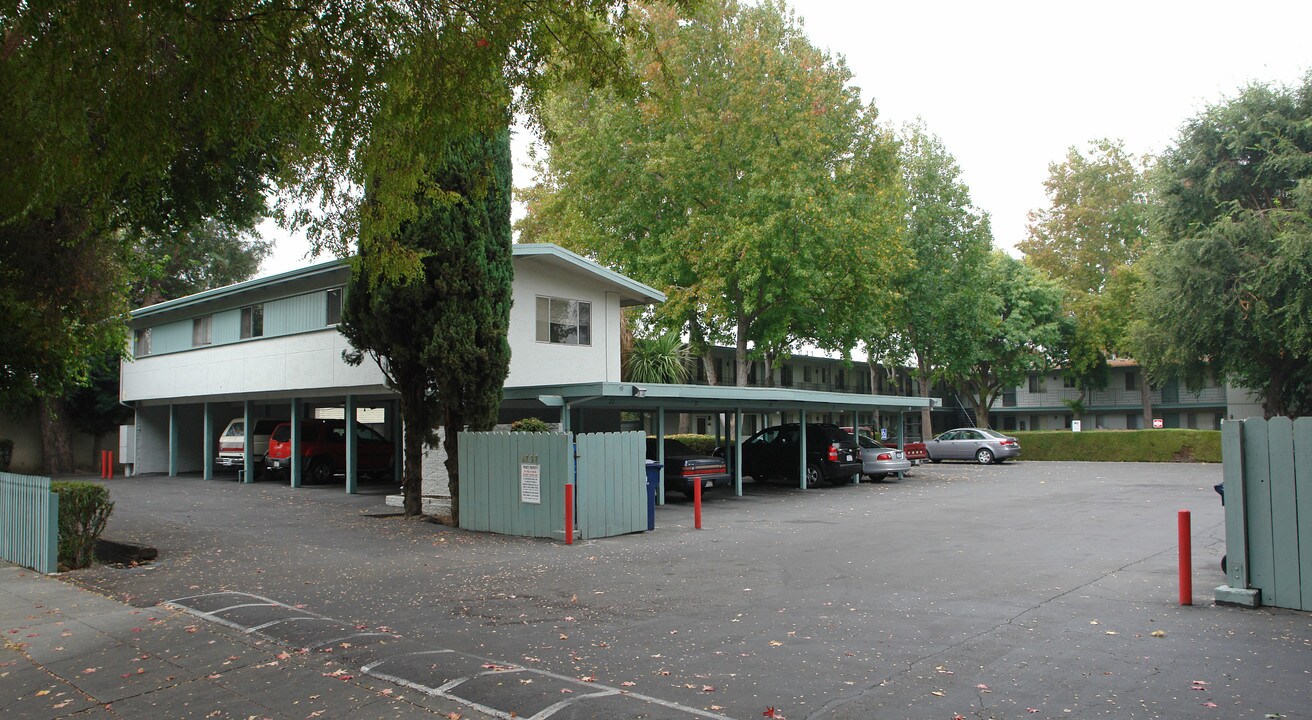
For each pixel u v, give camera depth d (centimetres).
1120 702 534
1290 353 2853
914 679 590
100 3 654
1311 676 580
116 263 1441
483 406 1527
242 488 2355
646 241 3094
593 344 2256
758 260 2895
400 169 888
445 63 797
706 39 2964
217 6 700
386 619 802
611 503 1395
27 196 799
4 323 1184
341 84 800
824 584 947
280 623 770
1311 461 767
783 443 2356
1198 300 2877
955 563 1064
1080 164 4775
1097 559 1070
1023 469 3027
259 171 1284
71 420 3155
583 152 3044
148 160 787
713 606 841
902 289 3809
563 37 862
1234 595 794
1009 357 4422
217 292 2402
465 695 566
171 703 568
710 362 3625
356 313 1562
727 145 2970
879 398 2498
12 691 602
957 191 3878
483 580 1004
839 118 3105
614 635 729
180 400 2742
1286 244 2608
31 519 1123
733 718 516
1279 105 2872
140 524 1580
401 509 1800
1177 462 3344
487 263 1509
